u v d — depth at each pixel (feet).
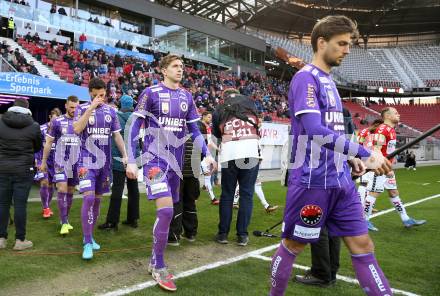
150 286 10.16
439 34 165.07
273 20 152.15
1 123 13.16
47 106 35.12
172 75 11.03
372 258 7.16
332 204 7.29
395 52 156.15
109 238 14.84
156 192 10.45
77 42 73.87
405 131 112.98
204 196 26.45
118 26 85.81
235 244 14.58
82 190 12.75
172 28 96.63
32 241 14.06
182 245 14.29
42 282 10.24
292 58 132.98
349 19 7.38
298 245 7.61
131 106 16.57
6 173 13.03
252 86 103.86
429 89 141.38
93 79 13.21
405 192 32.09
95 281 10.44
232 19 136.15
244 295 9.68
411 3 138.31
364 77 146.10
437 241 15.69
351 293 10.12
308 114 6.91
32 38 63.93
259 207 22.75
